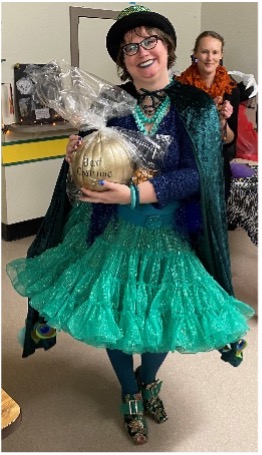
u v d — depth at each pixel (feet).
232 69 11.62
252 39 11.02
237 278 8.82
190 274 4.43
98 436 5.25
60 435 5.26
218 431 5.35
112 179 3.97
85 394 5.95
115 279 4.36
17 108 9.78
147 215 4.37
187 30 11.99
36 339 5.51
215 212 4.42
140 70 4.23
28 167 10.21
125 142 4.08
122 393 5.35
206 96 4.40
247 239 10.73
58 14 9.80
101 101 4.33
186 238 4.58
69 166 4.50
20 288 4.97
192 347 4.19
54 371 6.37
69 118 4.41
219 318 4.33
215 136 4.33
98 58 10.69
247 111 10.80
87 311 4.18
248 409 5.69
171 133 4.25
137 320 4.19
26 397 5.85
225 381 6.19
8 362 6.50
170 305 4.28
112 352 5.01
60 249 4.94
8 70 9.49
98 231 4.55
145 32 4.15
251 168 8.52
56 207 4.97
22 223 10.66
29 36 9.55
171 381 6.17
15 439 5.18
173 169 4.25
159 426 5.40
